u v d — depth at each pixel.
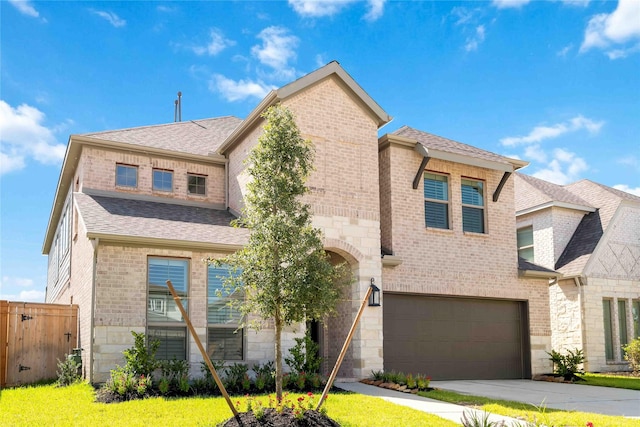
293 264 10.68
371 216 18.33
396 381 16.11
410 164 19.80
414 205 19.62
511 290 21.05
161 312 15.45
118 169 18.64
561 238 25.31
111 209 16.78
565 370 19.81
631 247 25.17
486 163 20.33
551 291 24.62
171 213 17.83
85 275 16.50
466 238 20.42
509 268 21.17
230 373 15.03
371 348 17.58
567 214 25.70
